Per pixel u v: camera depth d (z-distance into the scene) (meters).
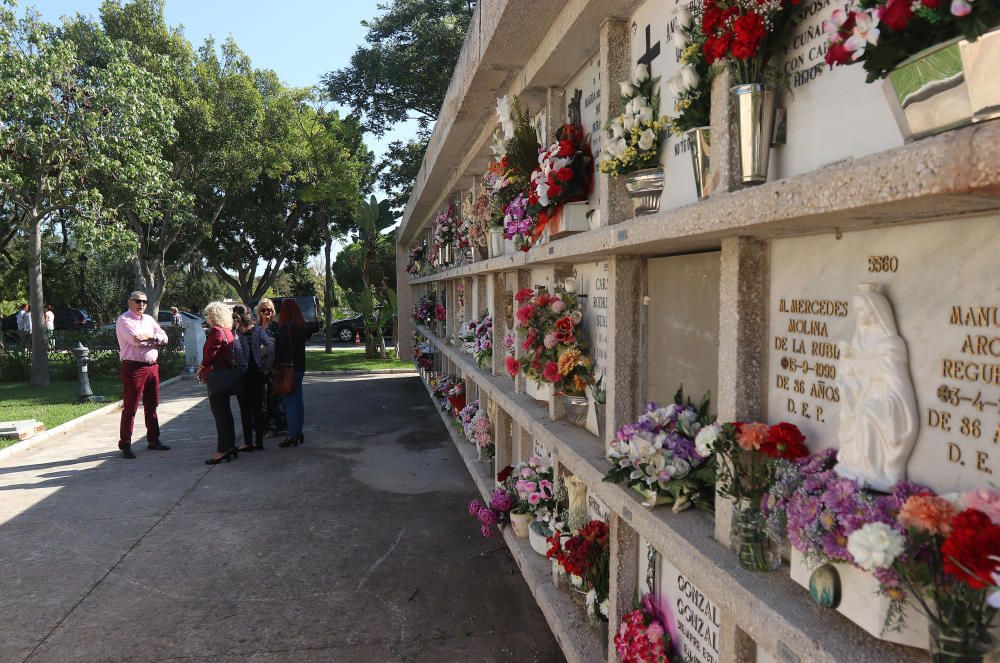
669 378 2.40
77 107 12.05
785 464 1.42
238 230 23.98
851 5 1.20
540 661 3.15
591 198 2.96
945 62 0.94
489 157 5.59
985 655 1.04
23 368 13.95
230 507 5.45
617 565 2.55
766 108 1.50
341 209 22.94
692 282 2.23
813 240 1.51
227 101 18.50
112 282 30.00
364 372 14.91
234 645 3.32
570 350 3.13
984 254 1.09
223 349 6.79
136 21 17.45
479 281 6.23
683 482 1.95
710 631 2.03
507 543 4.18
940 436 1.17
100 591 3.93
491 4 3.10
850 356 1.35
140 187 13.18
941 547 1.02
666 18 2.18
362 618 3.57
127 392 7.12
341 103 20.16
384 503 5.51
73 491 5.91
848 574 1.22
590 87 3.01
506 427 4.88
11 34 11.22
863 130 1.28
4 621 3.58
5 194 12.59
